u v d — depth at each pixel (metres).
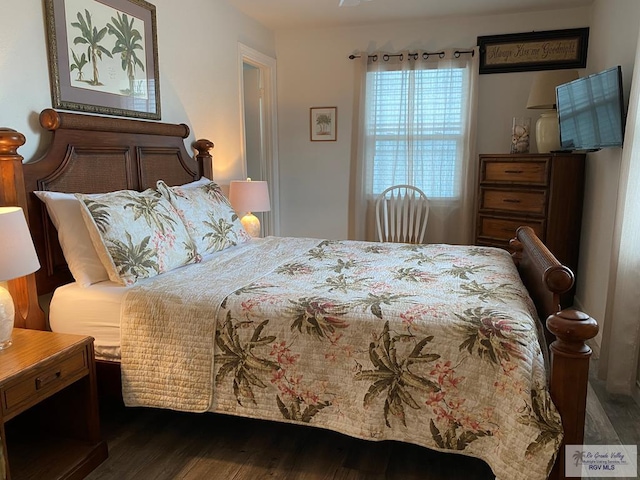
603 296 2.99
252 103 4.62
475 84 4.10
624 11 2.82
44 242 2.10
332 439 2.02
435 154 4.30
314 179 4.75
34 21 2.09
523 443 1.39
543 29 3.95
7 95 1.99
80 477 1.74
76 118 2.22
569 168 3.48
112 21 2.53
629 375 2.33
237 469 1.81
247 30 4.05
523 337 1.47
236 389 1.77
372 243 3.01
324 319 1.67
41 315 2.05
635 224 2.21
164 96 3.00
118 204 2.12
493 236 3.86
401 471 1.80
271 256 2.60
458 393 1.52
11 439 1.89
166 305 1.85
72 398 1.84
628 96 2.69
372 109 4.38
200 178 3.30
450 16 4.08
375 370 1.61
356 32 4.39
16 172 1.91
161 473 1.79
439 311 1.63
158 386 1.86
